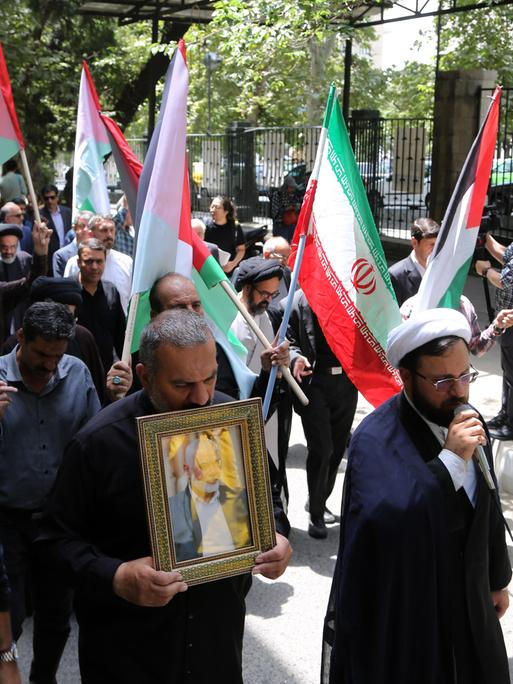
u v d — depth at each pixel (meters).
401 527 2.70
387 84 34.03
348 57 18.88
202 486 2.56
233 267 11.16
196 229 8.62
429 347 2.74
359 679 2.76
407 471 2.77
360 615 2.78
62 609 3.95
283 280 6.96
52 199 12.33
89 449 2.64
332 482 6.01
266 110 31.55
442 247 5.01
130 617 2.64
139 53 23.59
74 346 4.80
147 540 2.63
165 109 4.30
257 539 2.61
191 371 2.50
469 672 2.80
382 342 4.87
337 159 4.82
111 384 3.96
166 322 2.54
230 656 2.71
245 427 2.60
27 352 3.83
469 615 2.78
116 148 5.12
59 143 22.34
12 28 19.14
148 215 4.21
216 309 4.76
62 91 20.20
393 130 18.41
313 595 5.16
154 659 2.63
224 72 23.36
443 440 2.87
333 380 5.71
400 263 6.29
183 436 2.55
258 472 2.61
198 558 2.55
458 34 25.89
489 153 4.92
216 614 2.67
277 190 12.89
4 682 2.72
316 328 5.63
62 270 7.88
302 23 11.59
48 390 3.97
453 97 15.91
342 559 2.84
